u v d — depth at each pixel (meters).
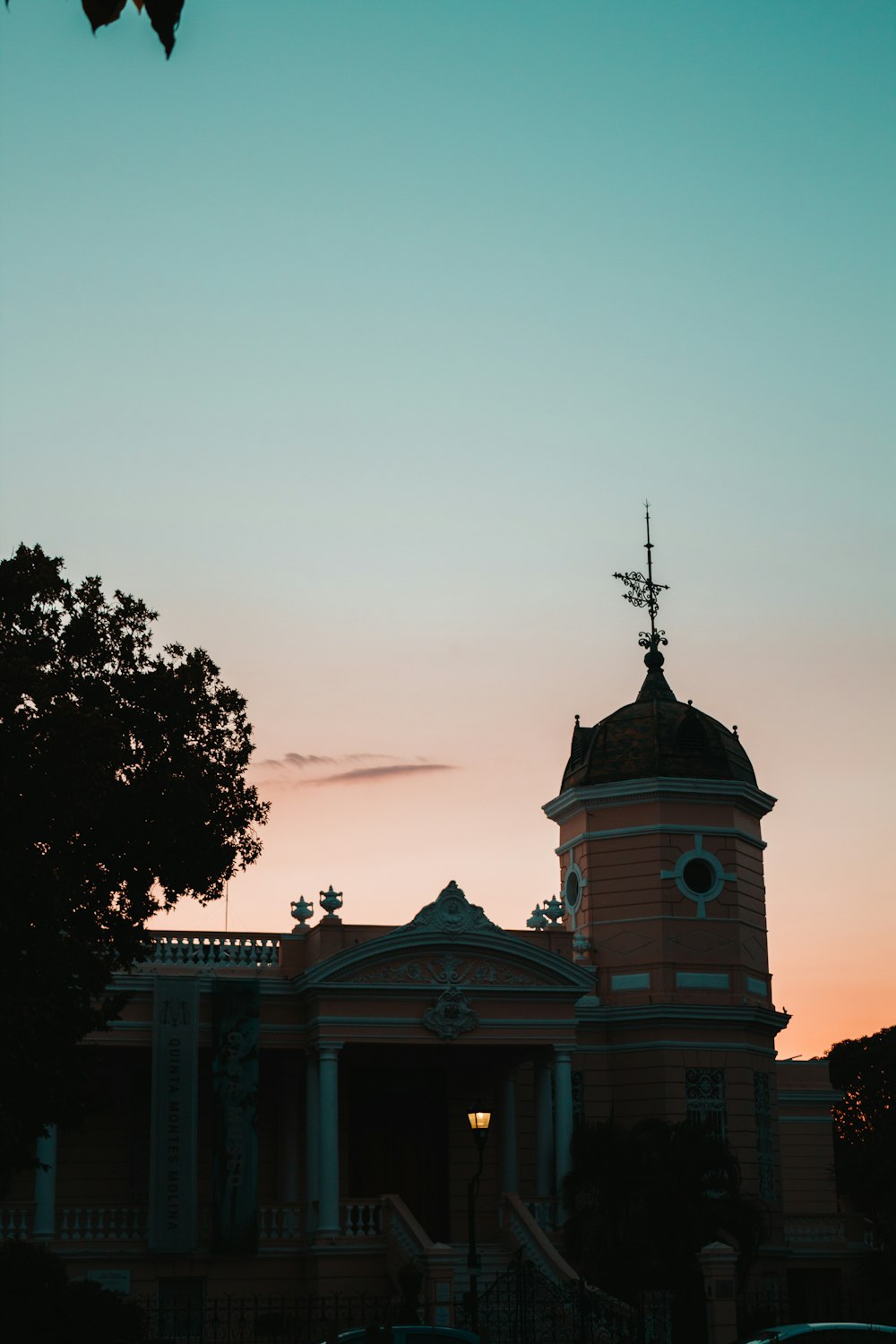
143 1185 43.88
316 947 44.31
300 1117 44.84
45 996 28.92
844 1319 44.62
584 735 52.75
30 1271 30.66
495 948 44.28
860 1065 77.62
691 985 48.75
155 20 5.58
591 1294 36.69
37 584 31.97
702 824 50.19
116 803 32.06
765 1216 45.34
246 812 34.03
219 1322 36.91
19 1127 28.52
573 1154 42.31
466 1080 47.09
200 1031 43.34
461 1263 41.56
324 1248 40.88
